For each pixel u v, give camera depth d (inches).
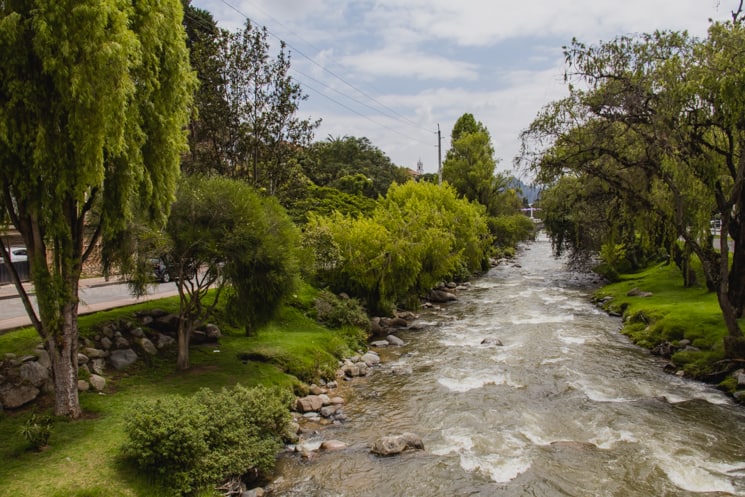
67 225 461.4
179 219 651.5
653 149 738.8
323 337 904.3
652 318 1016.2
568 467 489.1
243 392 541.0
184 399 494.3
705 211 786.2
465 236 1674.5
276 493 451.8
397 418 621.3
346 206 1818.4
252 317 711.1
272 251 681.6
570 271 2065.7
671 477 467.2
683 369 768.9
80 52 408.8
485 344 959.6
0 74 398.9
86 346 636.7
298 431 577.0
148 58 470.9
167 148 513.3
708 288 1140.5
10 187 454.6
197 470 428.5
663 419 599.2
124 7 435.5
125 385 603.5
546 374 773.3
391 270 1136.8
